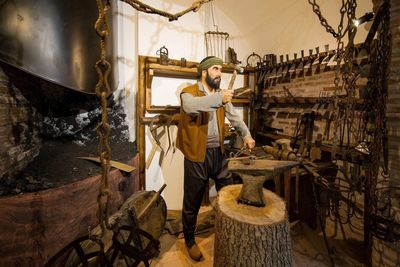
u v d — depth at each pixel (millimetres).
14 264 1344
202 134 1935
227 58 3086
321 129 2518
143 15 2559
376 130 1762
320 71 2498
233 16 3014
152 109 2625
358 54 1986
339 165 2383
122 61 2615
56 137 2191
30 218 1358
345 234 2311
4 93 1446
